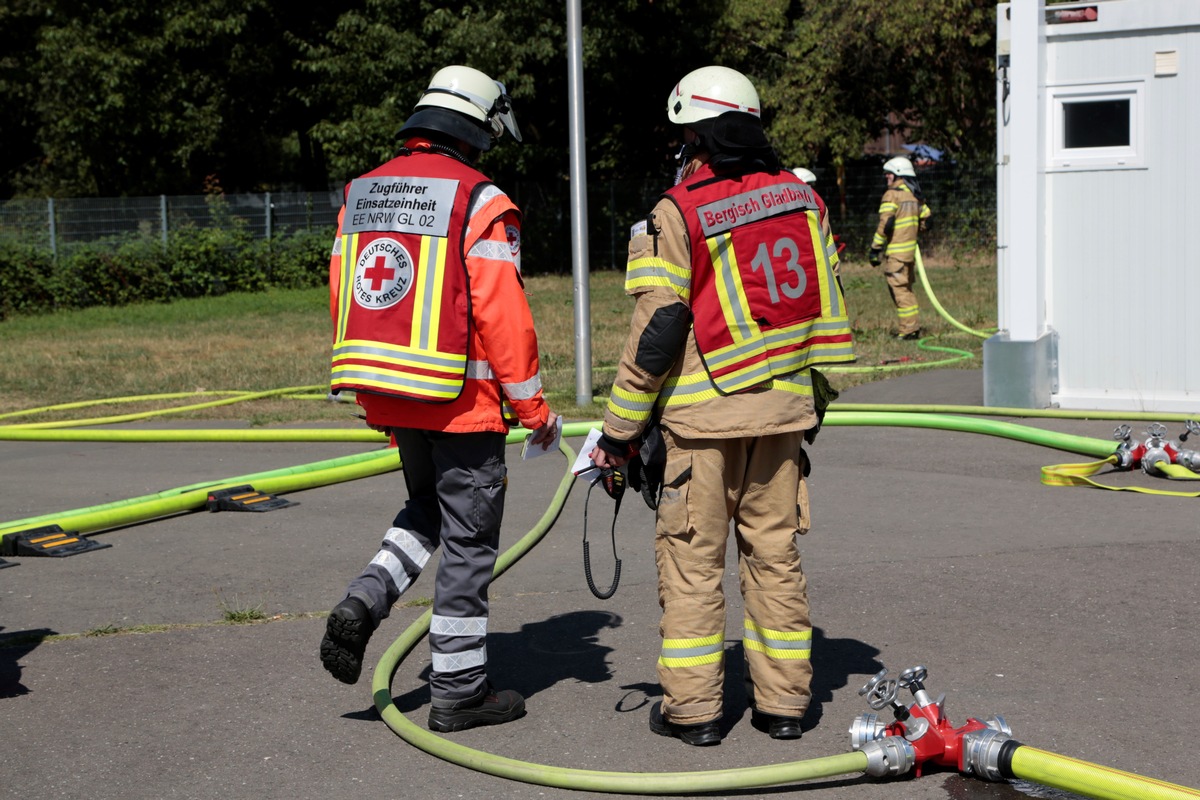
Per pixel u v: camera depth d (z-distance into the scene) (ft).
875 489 22.99
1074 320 30.07
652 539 20.18
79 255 73.26
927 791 11.01
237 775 11.62
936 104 91.20
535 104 92.43
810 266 12.17
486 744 12.36
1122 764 11.36
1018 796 10.86
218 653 15.05
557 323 56.44
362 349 12.29
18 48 106.93
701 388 11.80
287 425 31.83
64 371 43.80
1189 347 28.86
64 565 19.19
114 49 88.63
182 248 77.77
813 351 12.28
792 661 12.25
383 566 12.73
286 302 73.61
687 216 11.64
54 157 107.04
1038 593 16.56
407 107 83.25
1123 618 15.47
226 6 90.22
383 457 25.94
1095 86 28.86
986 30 84.79
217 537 20.83
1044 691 13.19
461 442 12.41
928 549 18.88
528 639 15.48
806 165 90.94
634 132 95.96
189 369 43.70
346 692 13.76
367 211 12.55
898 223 46.50
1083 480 22.61
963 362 39.70
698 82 12.19
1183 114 28.17
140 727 12.80
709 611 12.08
